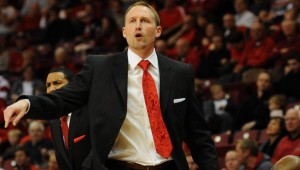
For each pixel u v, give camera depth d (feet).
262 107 75.46
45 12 125.39
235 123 76.79
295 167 22.56
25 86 100.01
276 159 62.59
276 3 102.06
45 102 29.27
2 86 102.89
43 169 69.62
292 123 62.28
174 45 103.04
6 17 126.41
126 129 30.19
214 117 78.18
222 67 91.97
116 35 110.93
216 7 109.29
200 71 94.12
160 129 30.22
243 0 102.32
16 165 65.57
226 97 81.61
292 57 79.30
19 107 28.19
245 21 101.55
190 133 31.81
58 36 119.34
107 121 29.99
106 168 29.45
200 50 97.81
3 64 114.11
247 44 92.07
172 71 31.22
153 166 29.89
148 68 31.01
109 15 119.55
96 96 30.40
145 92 30.45
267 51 90.12
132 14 30.96
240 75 88.28
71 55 111.34
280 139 64.34
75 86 30.58
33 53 110.63
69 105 30.22
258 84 77.41
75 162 32.48
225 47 94.73
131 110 30.32
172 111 30.58
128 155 29.96
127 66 30.86
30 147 73.10
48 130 79.15
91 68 30.99
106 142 29.78
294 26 88.58
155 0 114.52
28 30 124.88
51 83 39.65
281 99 72.59
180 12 110.01
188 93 31.42
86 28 117.91
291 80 78.69
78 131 32.30
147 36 30.73
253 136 70.28
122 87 30.40
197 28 103.30
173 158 30.19
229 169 58.75
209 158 31.40
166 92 30.71
